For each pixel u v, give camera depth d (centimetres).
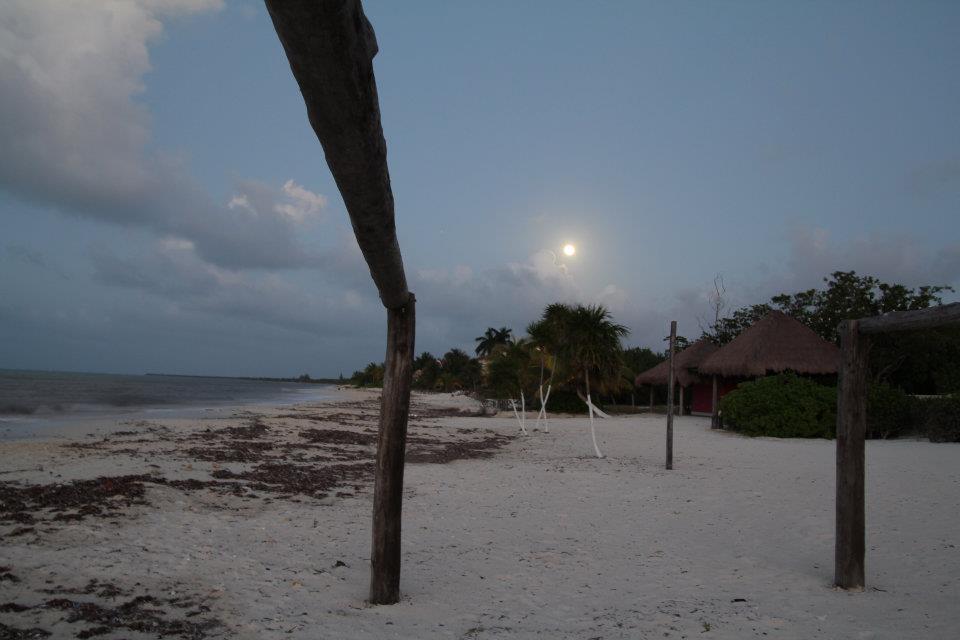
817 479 1291
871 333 619
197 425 2378
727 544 796
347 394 9669
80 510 822
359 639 473
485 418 3706
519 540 820
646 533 858
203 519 842
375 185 338
